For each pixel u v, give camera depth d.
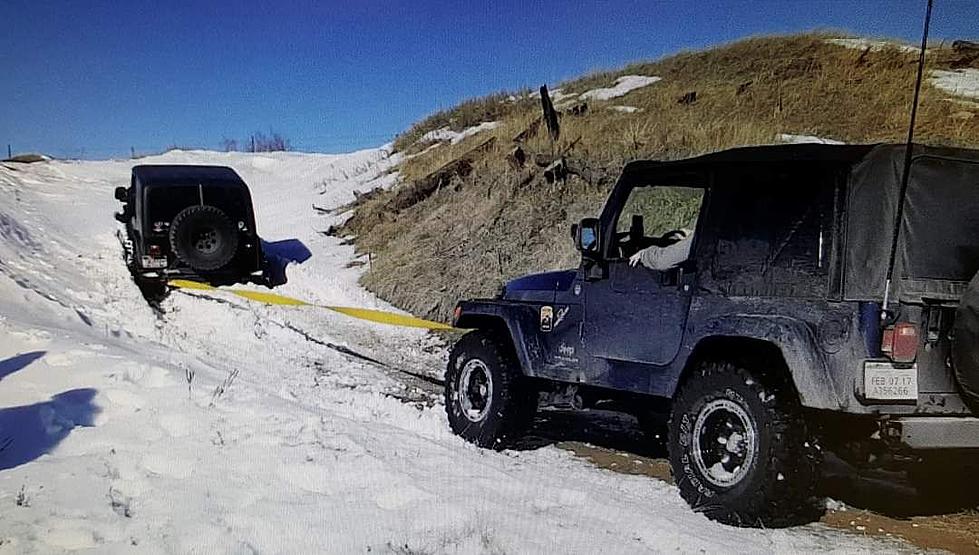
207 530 4.81
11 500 5.11
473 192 18.33
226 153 32.78
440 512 5.25
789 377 5.46
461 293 14.65
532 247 15.39
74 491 5.31
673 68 24.05
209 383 8.22
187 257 14.67
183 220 14.66
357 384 10.16
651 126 18.23
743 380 5.47
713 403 5.67
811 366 5.22
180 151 32.59
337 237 20.12
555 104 23.00
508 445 7.57
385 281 16.09
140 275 14.85
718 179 6.07
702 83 21.69
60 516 4.90
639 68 25.06
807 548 5.12
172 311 13.88
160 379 7.89
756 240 5.78
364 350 12.43
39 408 6.70
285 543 4.77
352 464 6.01
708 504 5.61
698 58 24.33
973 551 5.19
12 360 7.99
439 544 4.80
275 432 6.72
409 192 19.67
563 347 6.99
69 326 10.55
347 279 16.95
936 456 5.61
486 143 20.20
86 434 6.40
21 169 25.77
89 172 27.75
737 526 5.47
